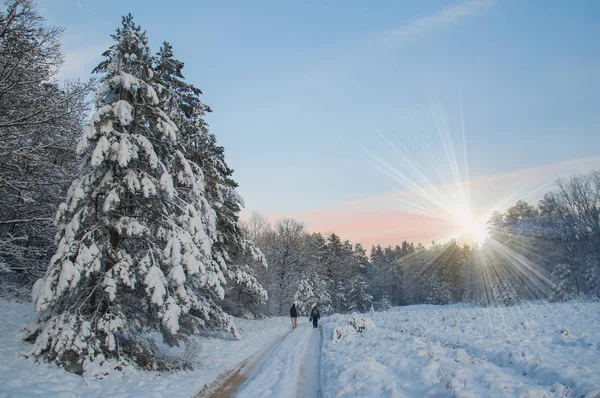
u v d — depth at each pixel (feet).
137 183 28.89
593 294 115.55
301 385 26.68
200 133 54.60
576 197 138.41
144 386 24.13
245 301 89.71
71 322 25.14
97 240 28.14
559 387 16.08
